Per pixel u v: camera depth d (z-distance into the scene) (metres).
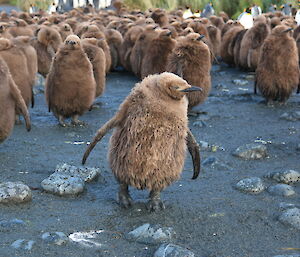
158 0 23.59
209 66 7.61
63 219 5.28
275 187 5.78
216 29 12.26
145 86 5.23
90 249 4.96
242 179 5.98
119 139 5.27
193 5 23.33
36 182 5.80
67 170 5.89
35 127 7.29
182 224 5.28
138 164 5.21
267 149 6.77
